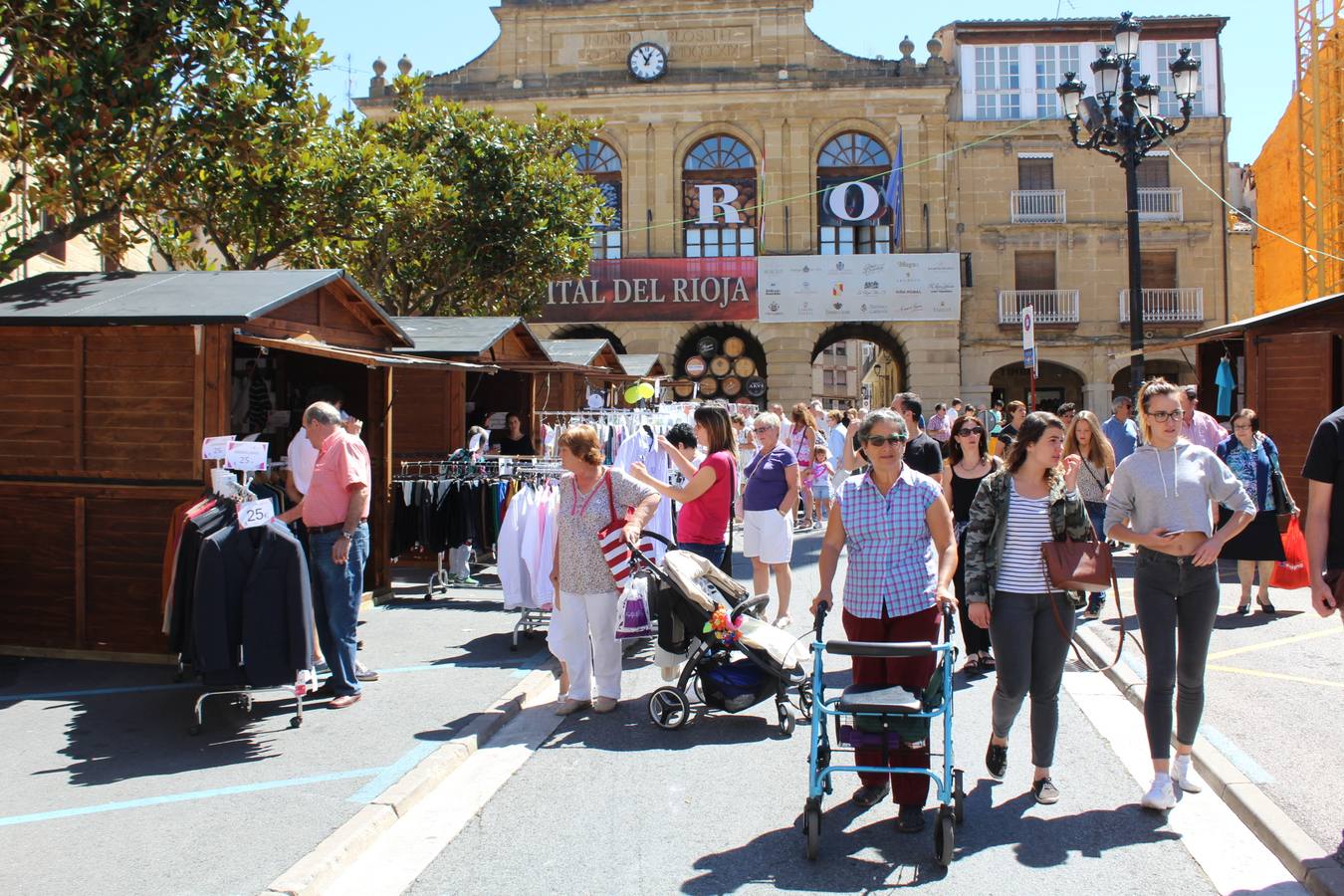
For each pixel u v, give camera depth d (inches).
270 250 627.5
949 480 325.1
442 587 454.0
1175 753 240.4
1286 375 533.0
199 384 316.8
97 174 416.2
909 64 1298.0
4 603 332.8
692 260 1275.8
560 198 854.5
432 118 818.8
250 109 453.7
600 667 287.3
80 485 324.2
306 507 285.1
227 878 174.6
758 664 263.7
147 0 411.8
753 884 176.4
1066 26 1301.7
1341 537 178.5
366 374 450.0
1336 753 229.1
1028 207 1299.2
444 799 220.5
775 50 1306.6
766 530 370.9
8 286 354.3
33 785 220.1
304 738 254.1
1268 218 1304.1
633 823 205.6
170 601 267.3
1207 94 1301.7
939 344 1268.5
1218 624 371.2
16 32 398.0
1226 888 172.9
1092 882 175.5
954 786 197.5
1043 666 207.3
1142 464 211.2
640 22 1320.1
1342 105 1157.7
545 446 494.0
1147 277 1306.6
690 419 586.9
